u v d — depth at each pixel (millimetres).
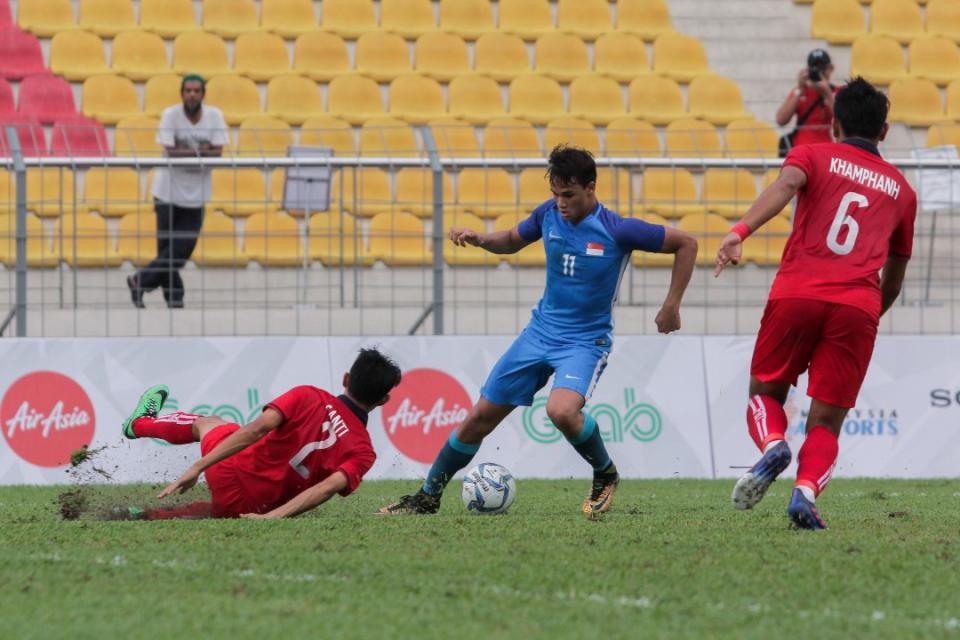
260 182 45781
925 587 15141
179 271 39125
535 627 12812
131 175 44375
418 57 57656
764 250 47500
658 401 37438
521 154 52750
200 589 14883
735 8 61781
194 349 36375
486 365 37156
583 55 58750
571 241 22828
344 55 57375
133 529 20125
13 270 41250
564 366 22984
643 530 20453
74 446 35656
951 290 42938
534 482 34938
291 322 39094
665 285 44719
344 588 14930
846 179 19781
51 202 38438
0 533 19656
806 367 20406
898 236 20562
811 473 20016
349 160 38312
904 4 63031
